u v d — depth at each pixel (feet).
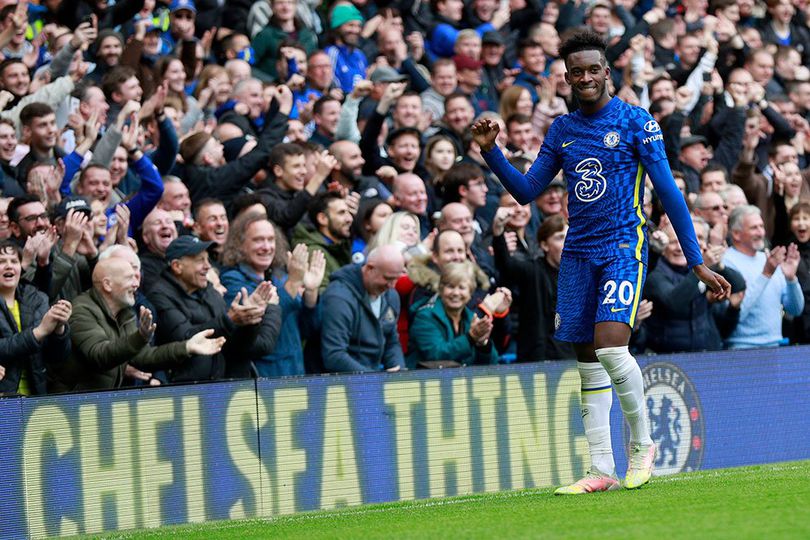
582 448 82.89
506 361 91.56
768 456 91.15
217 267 88.07
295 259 83.25
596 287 60.80
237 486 71.26
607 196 59.67
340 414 74.54
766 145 137.90
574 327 61.57
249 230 83.87
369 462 75.20
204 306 79.10
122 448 68.18
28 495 65.41
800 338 107.45
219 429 70.95
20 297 73.61
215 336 77.25
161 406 69.41
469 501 67.46
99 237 84.28
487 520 52.60
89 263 79.30
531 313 90.22
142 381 78.38
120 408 68.23
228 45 125.39
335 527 56.44
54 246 79.61
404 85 107.55
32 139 90.48
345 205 91.30
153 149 100.27
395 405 76.28
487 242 100.99
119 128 88.79
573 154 60.44
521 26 146.10
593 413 62.90
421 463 76.79
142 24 116.67
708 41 142.82
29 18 116.37
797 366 93.40
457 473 77.97
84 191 85.66
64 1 118.52
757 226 101.45
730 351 89.61
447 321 85.97
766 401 91.30
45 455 66.08
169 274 79.15
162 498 69.10
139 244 89.92
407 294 88.38
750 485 61.21
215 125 111.14
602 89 59.88
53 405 66.44
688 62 141.28
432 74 126.52
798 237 109.29
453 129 115.44
